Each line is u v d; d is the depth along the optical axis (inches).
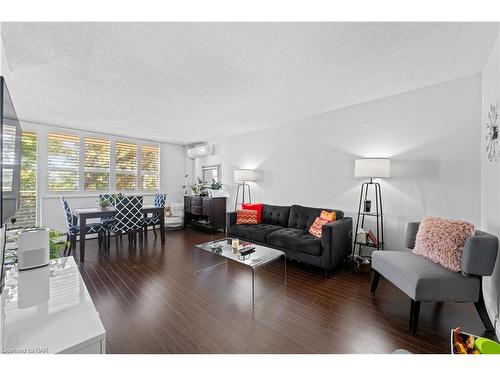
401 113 118.1
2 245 57.8
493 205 80.0
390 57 83.2
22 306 46.5
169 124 174.1
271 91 112.5
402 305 85.5
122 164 216.2
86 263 129.0
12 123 51.7
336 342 65.1
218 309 82.4
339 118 142.3
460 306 85.0
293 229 144.6
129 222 158.1
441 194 107.3
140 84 103.2
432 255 78.3
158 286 100.7
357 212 135.6
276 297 91.6
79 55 79.4
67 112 143.4
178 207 238.2
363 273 116.3
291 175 169.3
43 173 173.3
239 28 66.5
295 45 75.0
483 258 66.3
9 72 87.8
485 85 90.4
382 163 110.6
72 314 44.1
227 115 152.0
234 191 215.0
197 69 90.1
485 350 36.3
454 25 66.3
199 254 146.4
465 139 101.0
